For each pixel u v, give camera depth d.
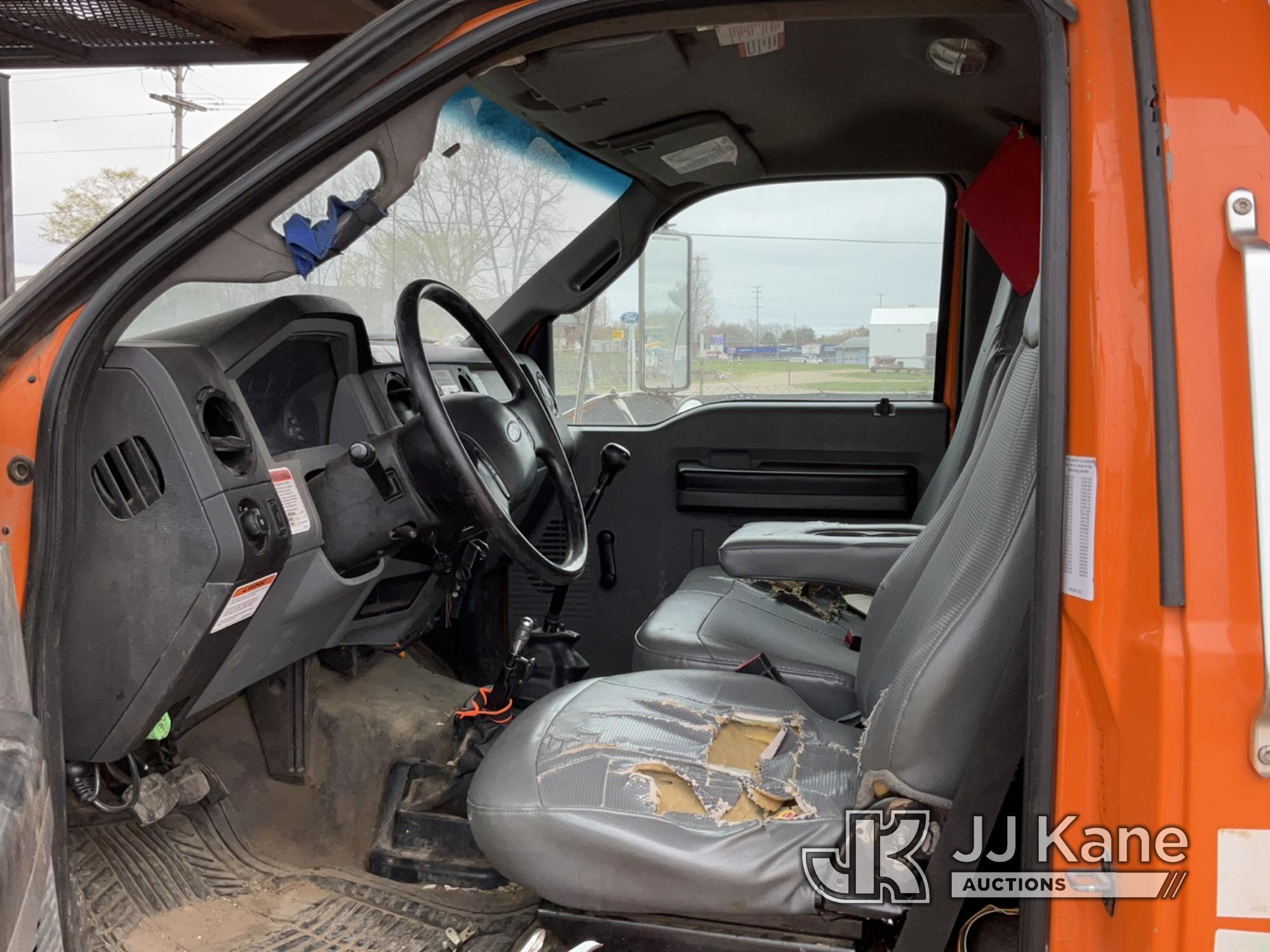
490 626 2.63
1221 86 0.86
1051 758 0.92
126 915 1.50
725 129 2.34
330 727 1.85
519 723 1.47
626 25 1.05
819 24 1.83
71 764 1.39
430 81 1.08
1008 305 2.35
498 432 1.71
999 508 1.18
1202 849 0.82
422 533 1.68
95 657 1.32
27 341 1.14
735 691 1.61
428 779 1.77
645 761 1.32
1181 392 0.84
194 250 1.15
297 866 1.74
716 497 2.90
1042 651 0.92
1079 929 0.92
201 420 1.30
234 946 1.48
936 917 1.09
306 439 1.79
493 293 2.81
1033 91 2.06
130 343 1.34
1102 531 0.87
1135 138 0.88
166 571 1.29
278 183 1.12
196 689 1.43
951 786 1.17
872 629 1.68
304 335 1.71
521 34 1.05
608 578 2.93
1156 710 0.83
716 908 1.20
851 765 1.40
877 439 2.86
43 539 1.12
